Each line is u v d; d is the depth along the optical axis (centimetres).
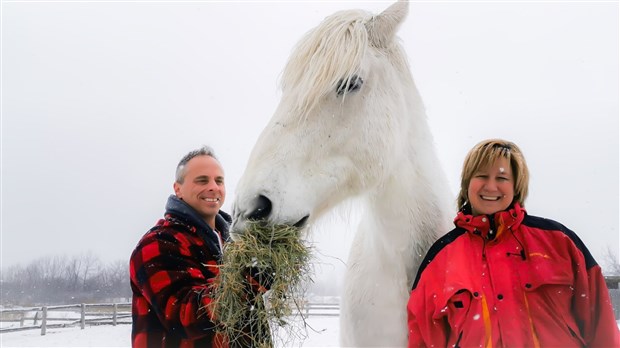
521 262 192
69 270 5616
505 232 199
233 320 201
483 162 204
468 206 217
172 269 214
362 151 225
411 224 240
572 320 184
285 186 207
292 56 233
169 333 215
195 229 232
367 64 229
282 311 204
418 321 201
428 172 251
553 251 191
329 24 233
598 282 188
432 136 268
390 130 232
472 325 185
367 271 257
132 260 222
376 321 245
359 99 226
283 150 213
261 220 205
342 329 275
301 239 215
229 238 235
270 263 203
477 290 190
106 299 3444
